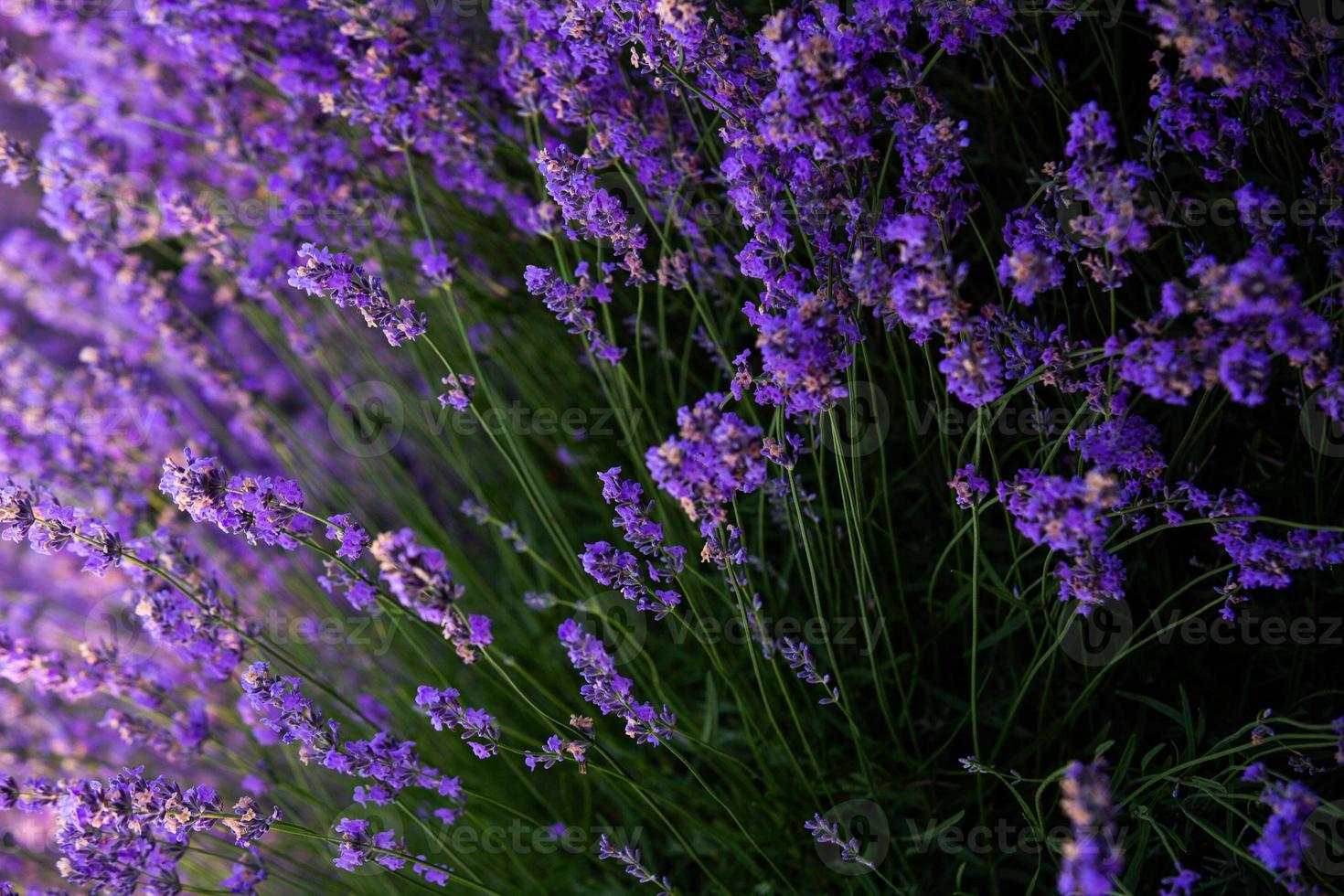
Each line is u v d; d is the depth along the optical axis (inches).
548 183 27.4
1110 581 25.9
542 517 30.5
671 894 28.0
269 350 42.4
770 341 25.5
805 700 31.2
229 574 35.0
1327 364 24.7
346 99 29.9
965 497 27.1
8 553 40.1
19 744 34.6
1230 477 30.2
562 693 33.6
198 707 31.2
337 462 38.2
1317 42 26.4
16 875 34.2
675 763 32.3
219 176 36.0
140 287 33.6
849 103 25.6
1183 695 27.3
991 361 25.0
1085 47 31.3
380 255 33.2
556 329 33.9
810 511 29.0
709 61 27.1
